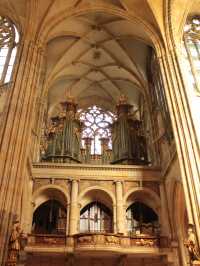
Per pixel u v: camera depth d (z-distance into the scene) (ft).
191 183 52.42
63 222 72.02
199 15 82.64
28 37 69.05
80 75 100.42
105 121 102.58
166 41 71.56
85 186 73.41
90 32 87.61
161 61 69.15
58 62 91.20
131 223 73.20
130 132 86.63
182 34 74.49
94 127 100.73
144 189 73.41
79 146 85.40
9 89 62.44
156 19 73.46
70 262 64.90
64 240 64.23
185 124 58.49
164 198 71.92
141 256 65.92
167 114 71.87
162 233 69.00
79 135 88.53
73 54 92.58
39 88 85.92
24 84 61.31
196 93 66.18
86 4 77.05
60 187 72.49
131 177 74.79
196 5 80.89
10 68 72.74
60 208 74.28
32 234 64.59
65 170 74.54
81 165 75.10
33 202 70.49
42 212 74.02
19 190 50.83
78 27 85.61
